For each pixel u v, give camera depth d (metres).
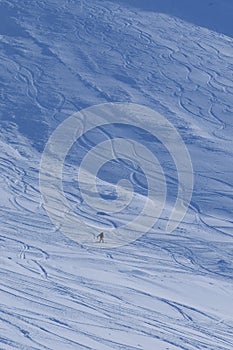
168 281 45.03
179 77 105.50
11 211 56.59
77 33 116.19
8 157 72.38
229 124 92.44
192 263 50.59
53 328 31.50
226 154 82.44
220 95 101.31
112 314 35.53
